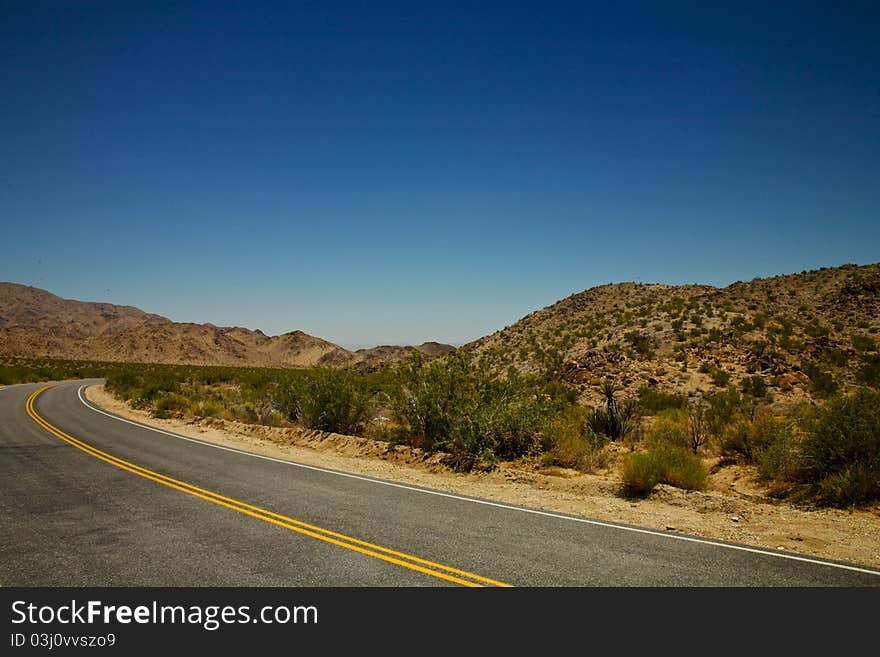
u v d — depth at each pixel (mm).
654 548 6512
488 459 11914
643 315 39500
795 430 11016
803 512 8258
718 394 20234
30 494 9195
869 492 8570
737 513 8289
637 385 24984
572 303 55969
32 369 63406
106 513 7965
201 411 22844
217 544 6555
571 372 28609
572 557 6164
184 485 9961
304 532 7039
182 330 166375
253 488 9773
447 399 13789
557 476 11039
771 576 5664
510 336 53500
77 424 20125
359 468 12219
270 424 19391
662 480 9852
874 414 8914
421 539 6785
